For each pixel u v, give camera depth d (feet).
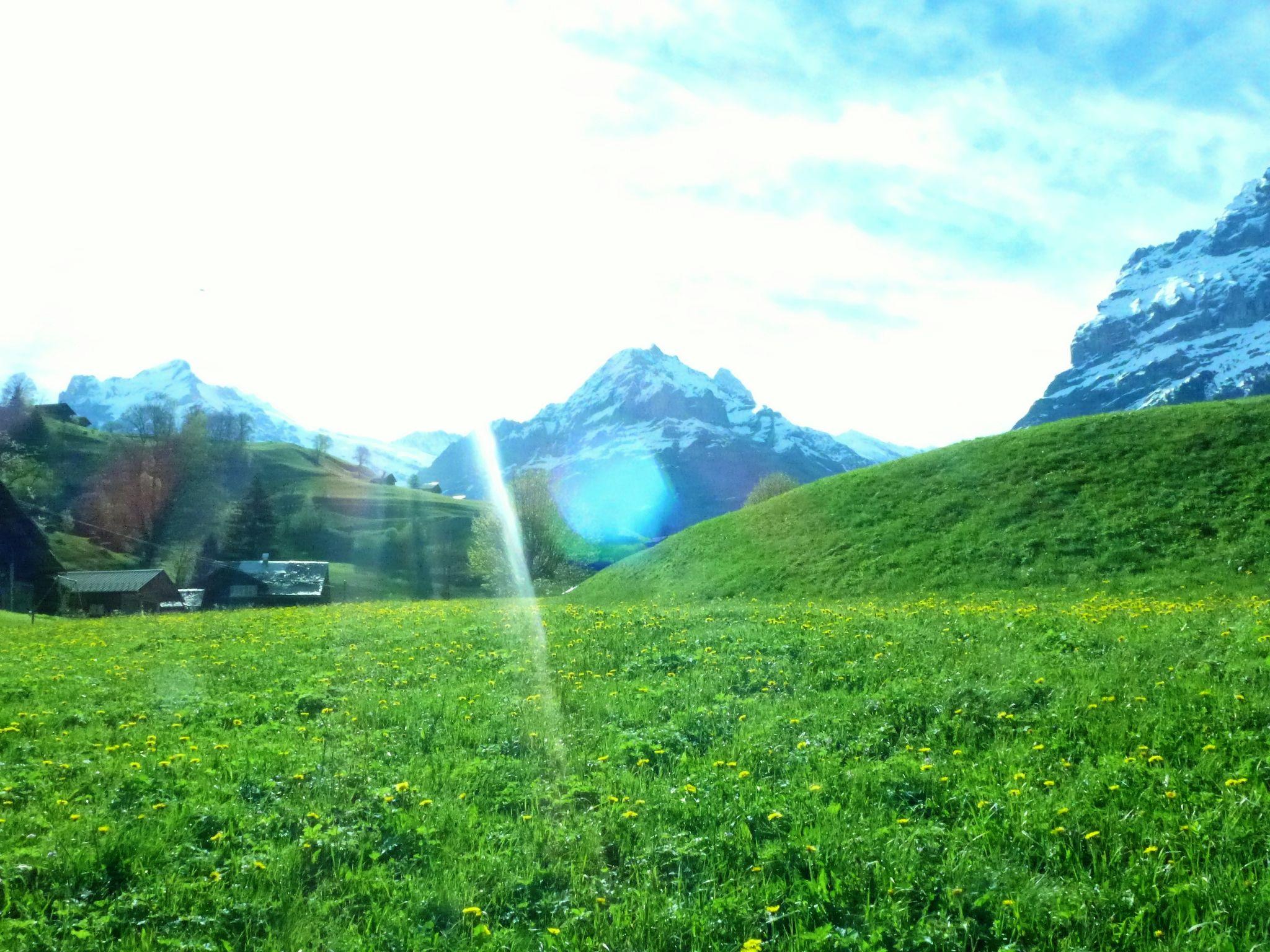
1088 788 29.32
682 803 30.30
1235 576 112.06
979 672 47.26
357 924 23.30
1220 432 154.20
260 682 58.75
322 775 34.91
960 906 22.33
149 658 75.05
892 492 172.96
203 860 26.91
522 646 68.95
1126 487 145.07
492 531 365.81
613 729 40.98
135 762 38.19
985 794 29.53
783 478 450.71
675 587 170.40
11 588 286.87
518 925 22.98
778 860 25.50
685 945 21.70
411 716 45.39
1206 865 23.76
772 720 40.50
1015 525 143.23
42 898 24.67
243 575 410.93
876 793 30.66
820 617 76.48
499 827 29.32
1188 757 31.50
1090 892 22.57
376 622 99.30
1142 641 51.70
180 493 563.07
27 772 37.24
